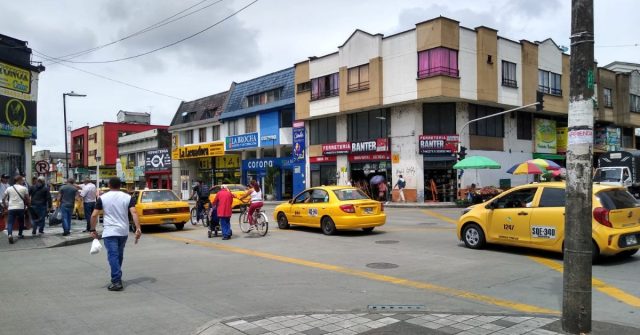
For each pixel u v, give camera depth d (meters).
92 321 5.95
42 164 18.94
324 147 35.78
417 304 6.60
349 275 8.59
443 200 30.72
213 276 8.62
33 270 9.43
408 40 30.05
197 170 51.00
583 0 4.90
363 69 32.41
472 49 30.14
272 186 40.53
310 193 15.84
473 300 6.82
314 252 11.28
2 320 6.01
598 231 9.12
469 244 11.49
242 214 15.73
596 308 6.34
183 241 13.81
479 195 27.14
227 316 6.11
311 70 36.41
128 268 9.55
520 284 7.78
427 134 30.52
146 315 6.20
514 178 33.72
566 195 5.05
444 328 5.27
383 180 31.73
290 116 39.53
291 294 7.22
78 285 8.02
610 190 9.50
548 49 35.44
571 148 4.99
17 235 14.73
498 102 31.28
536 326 5.26
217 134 46.62
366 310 6.19
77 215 21.84
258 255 10.94
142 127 73.75
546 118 37.22
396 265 9.50
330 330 5.28
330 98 34.72
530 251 10.88
